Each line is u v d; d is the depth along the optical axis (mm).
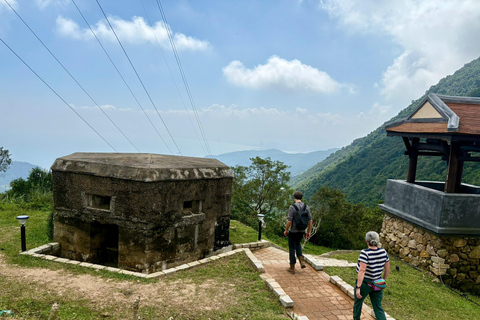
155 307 4766
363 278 4035
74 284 5551
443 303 6043
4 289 5137
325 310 4867
